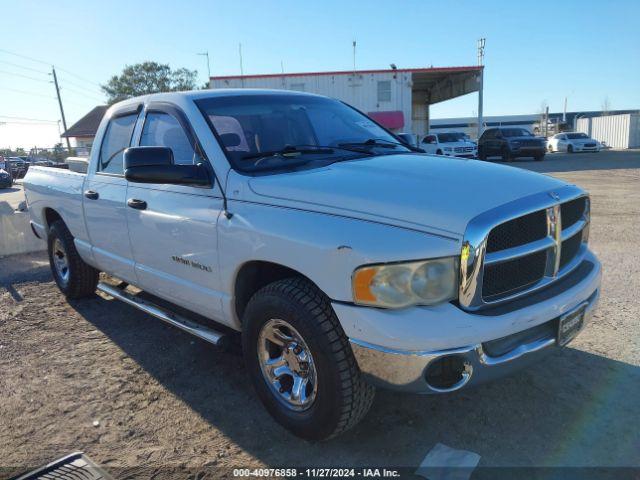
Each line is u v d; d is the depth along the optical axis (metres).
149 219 3.65
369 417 3.13
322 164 3.23
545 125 61.53
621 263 6.13
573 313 2.80
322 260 2.53
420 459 2.75
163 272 3.70
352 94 29.91
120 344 4.31
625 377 3.48
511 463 2.68
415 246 2.36
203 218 3.19
